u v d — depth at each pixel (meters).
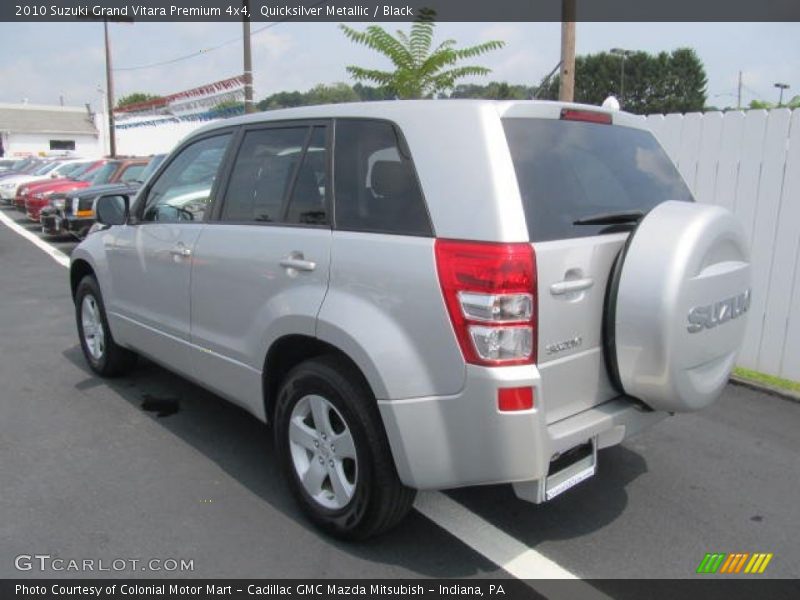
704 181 5.70
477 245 2.51
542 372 2.59
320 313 2.94
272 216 3.40
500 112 2.71
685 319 2.70
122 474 3.78
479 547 3.13
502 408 2.49
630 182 3.23
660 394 2.79
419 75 8.62
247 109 14.68
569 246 2.63
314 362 3.08
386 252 2.76
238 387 3.62
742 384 5.30
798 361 5.25
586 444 2.87
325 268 2.99
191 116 18.73
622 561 3.04
